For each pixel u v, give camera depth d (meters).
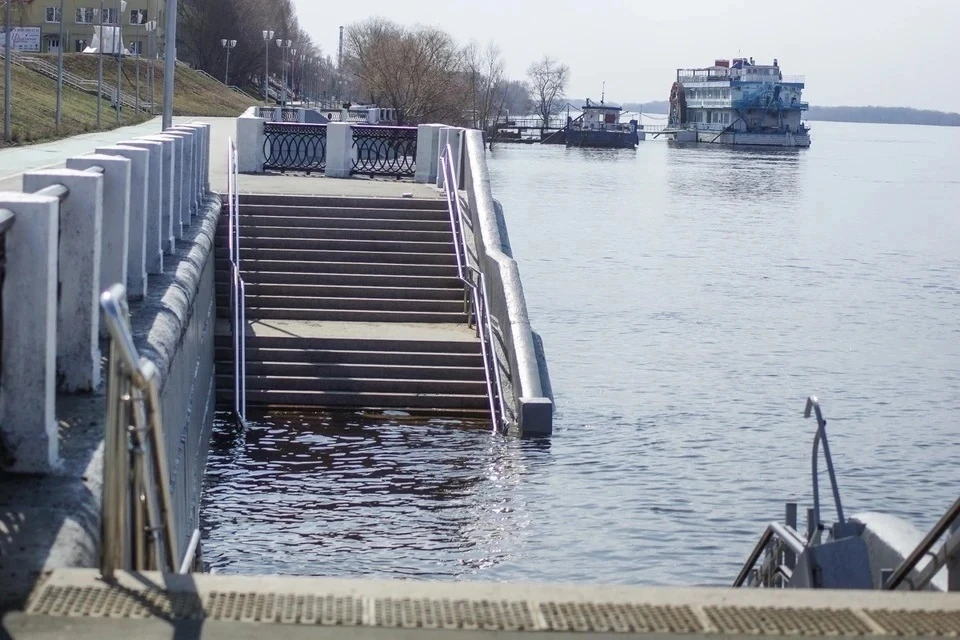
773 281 52.06
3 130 49.50
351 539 15.61
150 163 13.44
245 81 156.88
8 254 6.30
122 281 10.06
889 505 20.16
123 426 5.01
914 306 46.34
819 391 29.44
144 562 5.49
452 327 23.94
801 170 161.88
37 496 6.02
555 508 17.70
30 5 118.38
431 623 5.02
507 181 112.62
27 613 4.86
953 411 27.80
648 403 26.58
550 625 5.05
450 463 19.44
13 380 6.32
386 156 34.44
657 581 15.08
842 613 5.28
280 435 20.16
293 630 4.88
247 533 15.52
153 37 110.44
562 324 38.16
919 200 112.12
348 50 147.75
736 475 20.83
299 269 24.81
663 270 53.72
